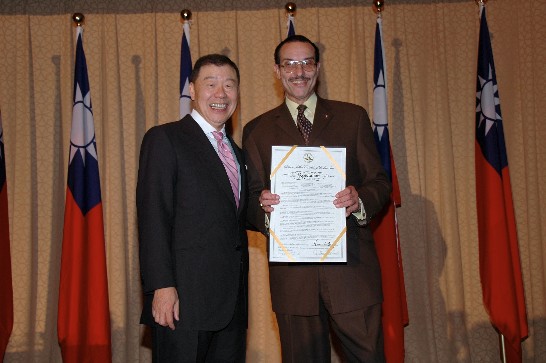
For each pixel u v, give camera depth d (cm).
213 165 238
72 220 358
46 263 393
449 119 405
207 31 409
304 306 260
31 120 398
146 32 406
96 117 398
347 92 407
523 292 371
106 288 360
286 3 410
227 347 242
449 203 402
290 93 278
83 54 373
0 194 368
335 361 389
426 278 399
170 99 403
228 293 232
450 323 398
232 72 250
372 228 368
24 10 403
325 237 250
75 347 349
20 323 386
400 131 407
